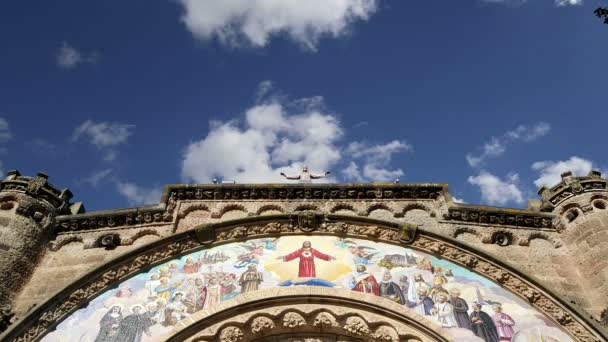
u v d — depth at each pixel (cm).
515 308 2119
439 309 2108
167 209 2478
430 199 2539
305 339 2092
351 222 2416
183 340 2017
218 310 2086
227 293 2158
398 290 2170
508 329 2048
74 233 2419
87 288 2166
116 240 2378
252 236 2388
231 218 2467
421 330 2047
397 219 2462
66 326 2056
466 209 2459
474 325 2056
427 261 2284
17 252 2255
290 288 2161
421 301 2134
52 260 2322
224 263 2278
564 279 2248
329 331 2100
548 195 2541
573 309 2059
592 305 2150
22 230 2316
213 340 2031
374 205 2512
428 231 2345
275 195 2538
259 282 2195
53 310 2083
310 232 2403
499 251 2350
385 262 2283
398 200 2531
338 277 2217
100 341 2005
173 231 2416
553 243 2395
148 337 2014
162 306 2116
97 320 2073
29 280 2245
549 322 2072
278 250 2334
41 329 2030
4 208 2377
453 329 2041
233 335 2042
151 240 2383
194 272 2245
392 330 2061
